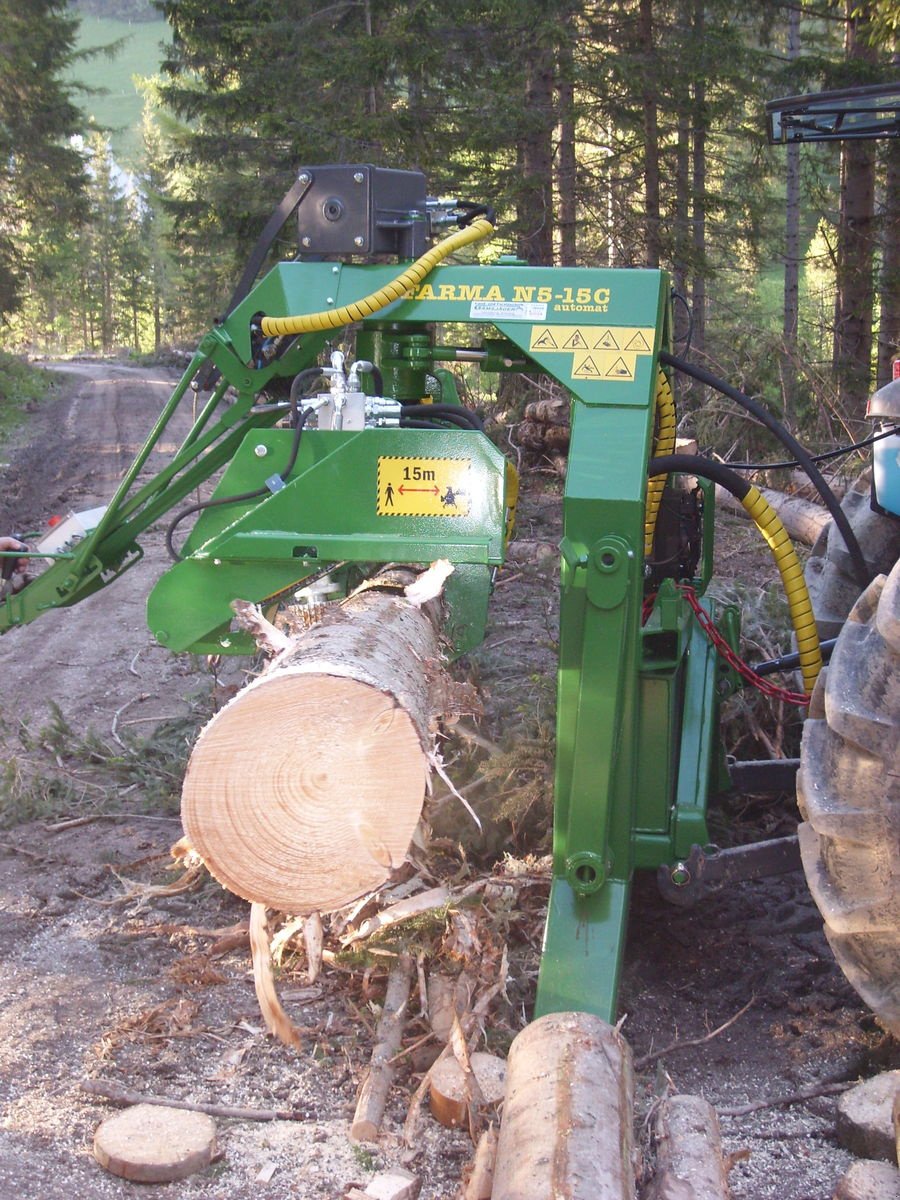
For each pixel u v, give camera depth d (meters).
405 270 3.96
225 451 4.55
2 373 34.19
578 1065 2.86
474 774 4.78
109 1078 3.42
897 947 3.00
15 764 5.60
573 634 3.48
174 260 42.91
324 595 4.30
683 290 17.50
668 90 16.36
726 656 4.40
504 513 3.81
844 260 15.72
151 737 6.19
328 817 2.86
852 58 15.45
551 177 16.52
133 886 4.56
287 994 3.85
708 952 4.26
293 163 19.61
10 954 4.23
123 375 47.03
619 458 3.48
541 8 15.54
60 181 34.88
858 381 14.02
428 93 17.20
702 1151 2.79
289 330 3.98
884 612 2.93
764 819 5.24
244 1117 3.25
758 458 11.20
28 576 4.93
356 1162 3.05
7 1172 2.95
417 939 3.71
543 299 3.71
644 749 3.78
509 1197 2.54
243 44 22.56
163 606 3.99
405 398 4.50
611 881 3.56
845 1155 3.10
